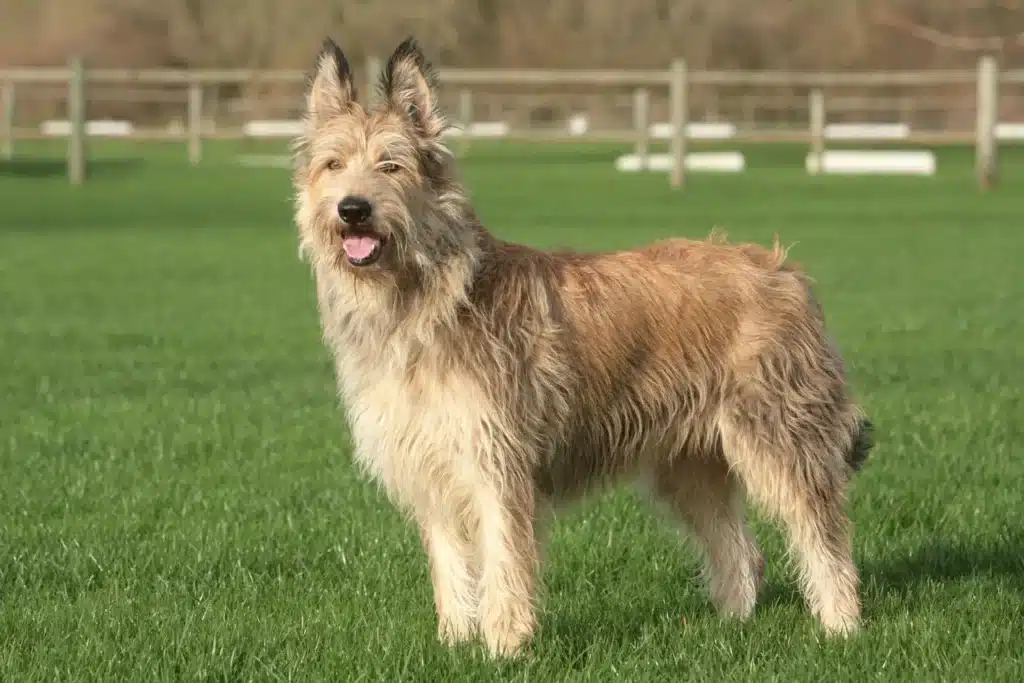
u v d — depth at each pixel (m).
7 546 7.53
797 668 5.89
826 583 6.54
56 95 59.78
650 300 6.44
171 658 5.97
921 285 18.80
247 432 10.54
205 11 63.16
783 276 6.67
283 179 36.22
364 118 6.36
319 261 6.36
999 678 5.65
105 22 63.28
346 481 9.07
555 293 6.31
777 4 57.03
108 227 26.38
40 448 9.95
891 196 31.30
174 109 60.84
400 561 7.43
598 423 6.37
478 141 53.00
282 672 5.86
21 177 35.72
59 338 15.14
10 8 65.44
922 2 53.53
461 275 6.04
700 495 6.98
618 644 6.36
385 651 6.04
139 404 11.63
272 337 15.35
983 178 32.66
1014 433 10.18
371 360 6.12
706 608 7.01
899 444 9.77
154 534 7.82
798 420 6.49
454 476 6.07
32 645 6.13
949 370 12.85
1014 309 16.73
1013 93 52.91
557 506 6.47
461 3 58.84
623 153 48.38
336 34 59.75
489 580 6.02
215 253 22.83
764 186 33.81
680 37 57.97
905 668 5.88
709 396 6.52
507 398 6.01
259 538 7.74
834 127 48.22
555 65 58.00
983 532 7.73
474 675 5.77
